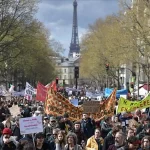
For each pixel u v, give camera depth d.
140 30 61.31
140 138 18.47
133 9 60.84
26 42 77.19
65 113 22.94
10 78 105.12
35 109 32.25
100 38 103.12
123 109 24.19
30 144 13.12
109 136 17.08
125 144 14.99
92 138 17.47
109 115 23.92
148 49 61.91
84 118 22.03
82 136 19.75
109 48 77.31
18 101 44.69
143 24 59.94
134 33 61.84
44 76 117.62
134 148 14.53
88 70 126.50
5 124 20.72
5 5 71.50
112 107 24.03
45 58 107.44
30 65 90.50
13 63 85.69
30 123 16.70
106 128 21.48
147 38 60.16
